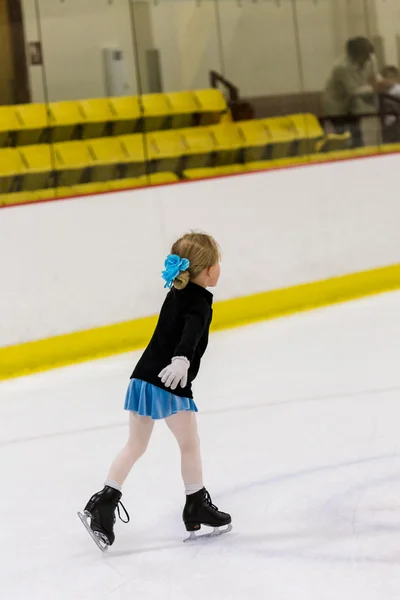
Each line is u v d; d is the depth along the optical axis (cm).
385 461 759
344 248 1576
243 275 1464
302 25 1778
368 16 1811
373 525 627
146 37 1684
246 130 1725
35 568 611
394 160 1625
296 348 1230
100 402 1062
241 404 973
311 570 563
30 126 1573
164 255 1402
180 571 581
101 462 836
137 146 1628
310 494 695
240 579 560
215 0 1730
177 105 1689
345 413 908
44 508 730
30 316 1272
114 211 1348
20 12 1589
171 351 603
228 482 737
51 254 1291
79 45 1638
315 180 1541
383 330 1289
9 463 862
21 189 1526
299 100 1786
